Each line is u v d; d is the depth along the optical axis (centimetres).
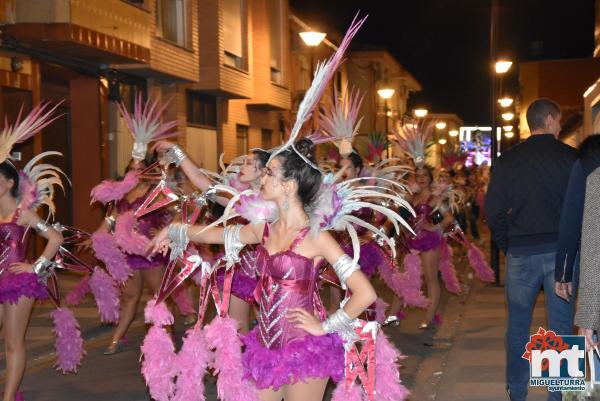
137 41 1623
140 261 841
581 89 3525
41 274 625
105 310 796
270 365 401
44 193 645
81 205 1628
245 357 420
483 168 2930
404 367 788
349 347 410
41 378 771
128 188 818
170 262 523
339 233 717
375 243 771
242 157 680
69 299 841
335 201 404
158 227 846
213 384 731
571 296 524
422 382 728
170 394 535
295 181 401
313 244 401
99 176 1622
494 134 1491
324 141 519
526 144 559
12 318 609
